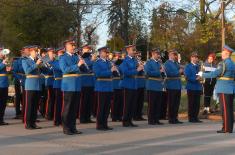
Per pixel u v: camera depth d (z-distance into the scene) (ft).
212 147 34.78
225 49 42.37
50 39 112.57
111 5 74.33
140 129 44.42
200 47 113.19
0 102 47.85
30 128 44.62
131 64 46.70
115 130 43.73
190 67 50.96
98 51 46.21
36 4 79.36
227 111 41.81
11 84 76.33
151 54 49.93
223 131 42.04
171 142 36.86
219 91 42.16
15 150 33.55
